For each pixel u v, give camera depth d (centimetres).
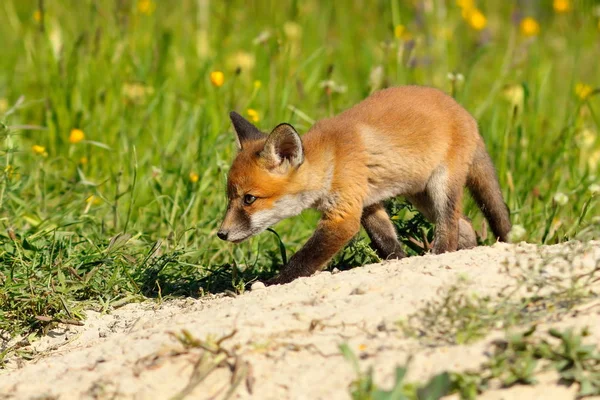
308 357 740
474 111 1675
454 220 1163
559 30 2334
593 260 846
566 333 687
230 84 1706
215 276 1104
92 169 1495
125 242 1104
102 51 1702
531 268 791
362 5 2350
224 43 1909
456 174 1165
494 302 784
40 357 917
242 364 728
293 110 1507
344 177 1093
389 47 1616
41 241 1147
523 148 1512
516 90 1686
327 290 875
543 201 1363
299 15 2083
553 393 662
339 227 1099
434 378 643
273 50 1748
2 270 1069
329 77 1477
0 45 2091
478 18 2012
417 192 1179
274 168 1092
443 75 1872
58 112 1562
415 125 1132
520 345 698
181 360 753
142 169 1434
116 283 1053
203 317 848
